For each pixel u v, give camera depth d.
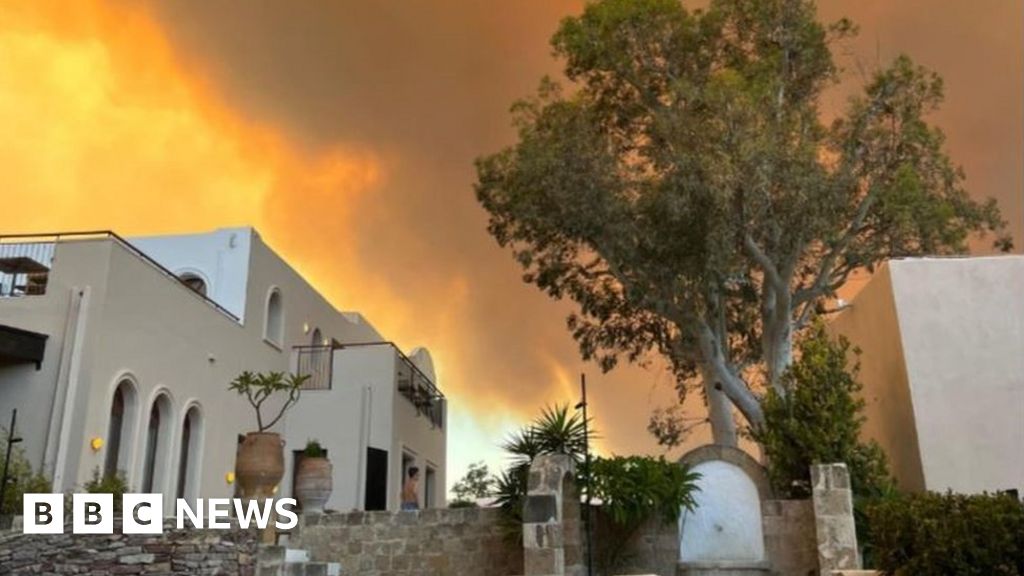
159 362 15.55
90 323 13.70
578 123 17.00
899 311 14.20
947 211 16.69
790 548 10.84
